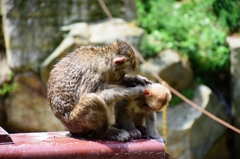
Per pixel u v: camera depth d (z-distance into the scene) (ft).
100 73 17.17
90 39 38.40
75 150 14.60
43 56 40.22
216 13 46.85
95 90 16.85
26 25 40.22
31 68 39.99
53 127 39.29
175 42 41.91
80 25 39.68
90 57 17.34
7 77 39.81
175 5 47.32
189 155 36.37
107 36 38.60
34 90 39.63
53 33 40.52
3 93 39.40
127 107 17.02
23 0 40.11
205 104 38.27
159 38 41.65
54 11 40.65
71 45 37.83
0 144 14.53
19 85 39.68
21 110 39.58
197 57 41.88
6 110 39.60
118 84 18.35
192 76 40.65
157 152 14.98
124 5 42.75
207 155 38.22
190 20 45.19
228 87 42.19
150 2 46.98
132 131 16.51
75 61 17.11
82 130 16.37
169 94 17.12
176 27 43.68
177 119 37.29
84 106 15.87
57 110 16.79
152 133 17.15
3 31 42.04
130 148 14.89
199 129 37.45
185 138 36.40
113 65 17.76
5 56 41.83
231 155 40.45
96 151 14.70
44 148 14.43
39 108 39.47
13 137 16.34
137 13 43.70
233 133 40.45
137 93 16.87
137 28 40.22
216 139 39.06
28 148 14.37
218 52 42.45
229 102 41.60
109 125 17.38
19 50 40.06
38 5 40.34
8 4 39.96
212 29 44.62
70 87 16.67
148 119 17.49
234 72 40.93
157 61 38.68
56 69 17.30
